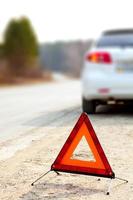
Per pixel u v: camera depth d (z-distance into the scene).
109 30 11.03
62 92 25.70
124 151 6.78
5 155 6.74
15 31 78.06
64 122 10.21
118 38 10.67
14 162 6.26
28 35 79.19
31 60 79.19
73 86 37.19
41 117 11.71
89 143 5.14
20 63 76.44
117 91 9.90
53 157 6.48
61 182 5.25
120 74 9.88
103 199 4.63
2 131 9.35
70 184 5.18
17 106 15.75
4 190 4.95
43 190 4.95
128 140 7.63
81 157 6.43
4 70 68.50
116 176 5.46
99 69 10.02
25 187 5.06
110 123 9.58
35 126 9.88
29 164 6.11
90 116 10.80
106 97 10.09
